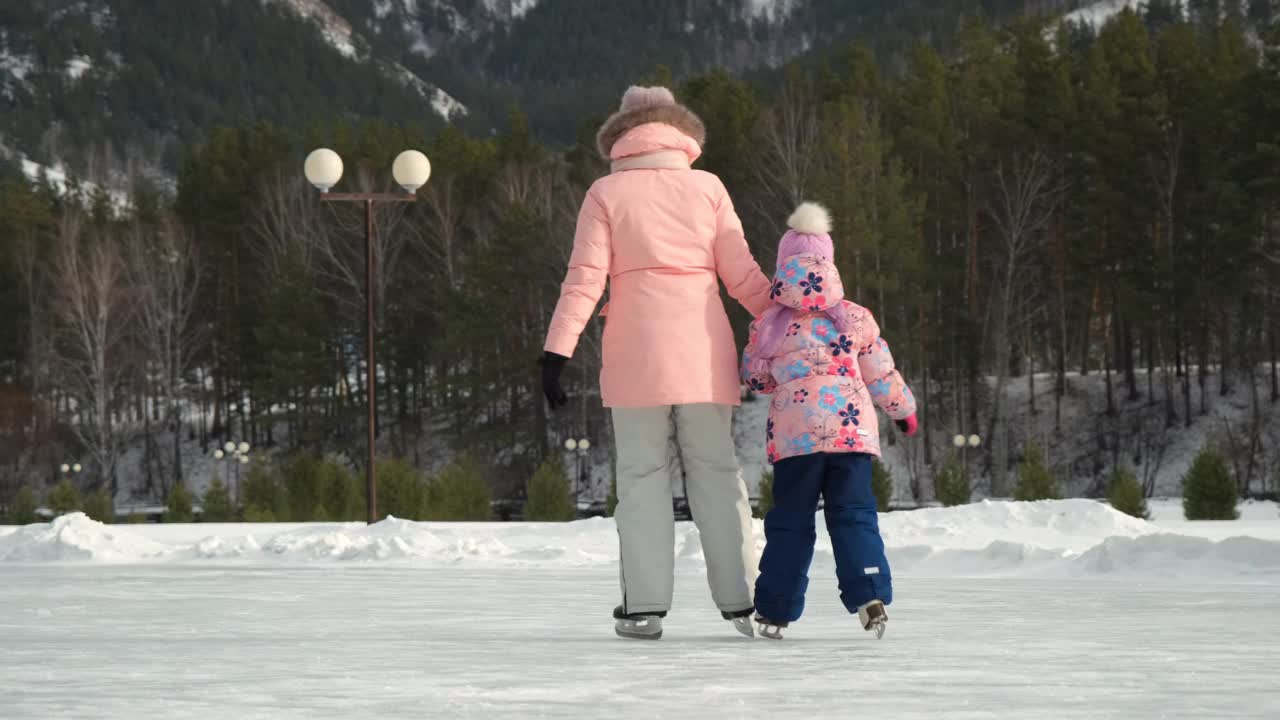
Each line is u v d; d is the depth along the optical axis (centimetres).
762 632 766
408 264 12088
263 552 2438
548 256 10638
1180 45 10762
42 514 6912
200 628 828
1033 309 10581
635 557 772
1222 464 4525
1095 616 942
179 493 6234
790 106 9994
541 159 13212
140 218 14338
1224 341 10188
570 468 11119
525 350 10800
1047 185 10312
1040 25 11331
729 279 817
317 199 12600
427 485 5441
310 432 11781
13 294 13075
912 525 2728
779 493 770
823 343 774
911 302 9569
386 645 682
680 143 823
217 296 13275
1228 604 1090
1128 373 10525
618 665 562
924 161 10906
